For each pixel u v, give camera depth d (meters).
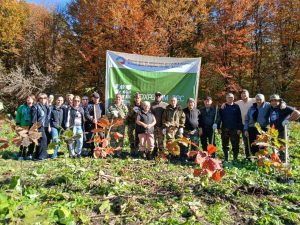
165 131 8.97
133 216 4.58
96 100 9.62
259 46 25.38
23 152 9.13
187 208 4.91
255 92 24.97
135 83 9.75
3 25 29.84
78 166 6.50
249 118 8.93
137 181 6.07
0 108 4.33
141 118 8.74
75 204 4.80
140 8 23.28
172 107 8.99
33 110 9.20
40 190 5.33
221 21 23.05
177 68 9.91
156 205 4.96
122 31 22.52
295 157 9.25
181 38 23.36
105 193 5.33
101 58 23.33
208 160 4.63
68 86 26.50
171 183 5.96
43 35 30.27
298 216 4.90
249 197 5.57
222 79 23.64
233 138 9.23
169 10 23.20
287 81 24.47
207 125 9.41
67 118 9.27
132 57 9.70
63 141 5.48
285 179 6.68
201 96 23.97
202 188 5.77
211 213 4.84
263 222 4.66
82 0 24.86
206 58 24.59
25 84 25.14
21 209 4.34
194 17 24.47
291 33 24.20
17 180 4.91
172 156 8.94
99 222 4.41
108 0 23.11
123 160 7.82
